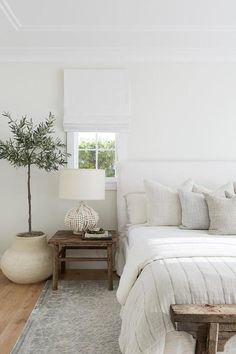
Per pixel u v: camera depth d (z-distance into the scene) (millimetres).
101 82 4074
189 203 3383
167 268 2002
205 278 1895
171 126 4133
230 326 1722
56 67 4113
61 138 4117
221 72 4121
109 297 3203
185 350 1867
